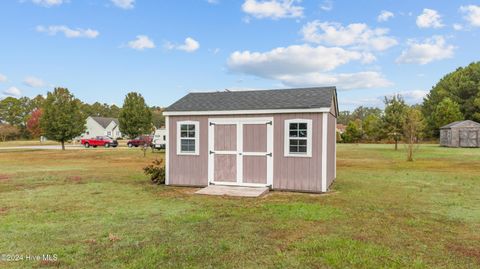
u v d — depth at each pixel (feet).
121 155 83.61
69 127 103.45
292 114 30.91
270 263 13.10
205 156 33.96
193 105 35.27
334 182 36.65
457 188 32.12
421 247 14.99
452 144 114.93
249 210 22.65
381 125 97.66
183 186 34.47
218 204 24.91
